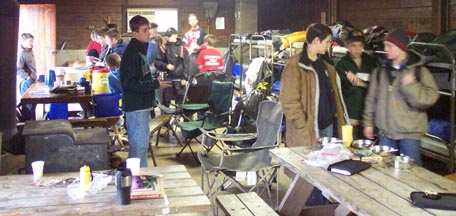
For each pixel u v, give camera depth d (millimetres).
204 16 11703
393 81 3521
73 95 5492
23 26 10773
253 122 5277
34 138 3842
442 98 5367
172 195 2660
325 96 3703
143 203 2531
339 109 3846
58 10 11031
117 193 2537
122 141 6148
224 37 11766
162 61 7906
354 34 4316
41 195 2652
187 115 6375
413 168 2785
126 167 2873
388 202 2227
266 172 4484
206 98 6469
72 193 2660
